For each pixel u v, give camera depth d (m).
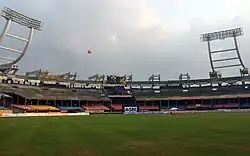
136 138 19.52
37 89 114.81
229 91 124.06
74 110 110.69
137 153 13.23
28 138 20.12
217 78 132.00
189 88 135.75
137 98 130.00
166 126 31.59
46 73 134.00
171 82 140.12
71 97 116.81
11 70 111.62
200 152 13.02
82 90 131.00
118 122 42.12
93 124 37.38
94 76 145.62
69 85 131.25
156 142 17.08
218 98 119.94
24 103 101.88
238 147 14.26
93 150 14.23
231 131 23.52
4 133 24.36
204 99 124.69
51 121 46.00
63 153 13.45
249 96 114.19
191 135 20.75
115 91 132.75
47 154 13.23
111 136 21.22
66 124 37.47
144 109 125.38
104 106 124.50
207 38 138.25
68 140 18.64
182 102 129.00
